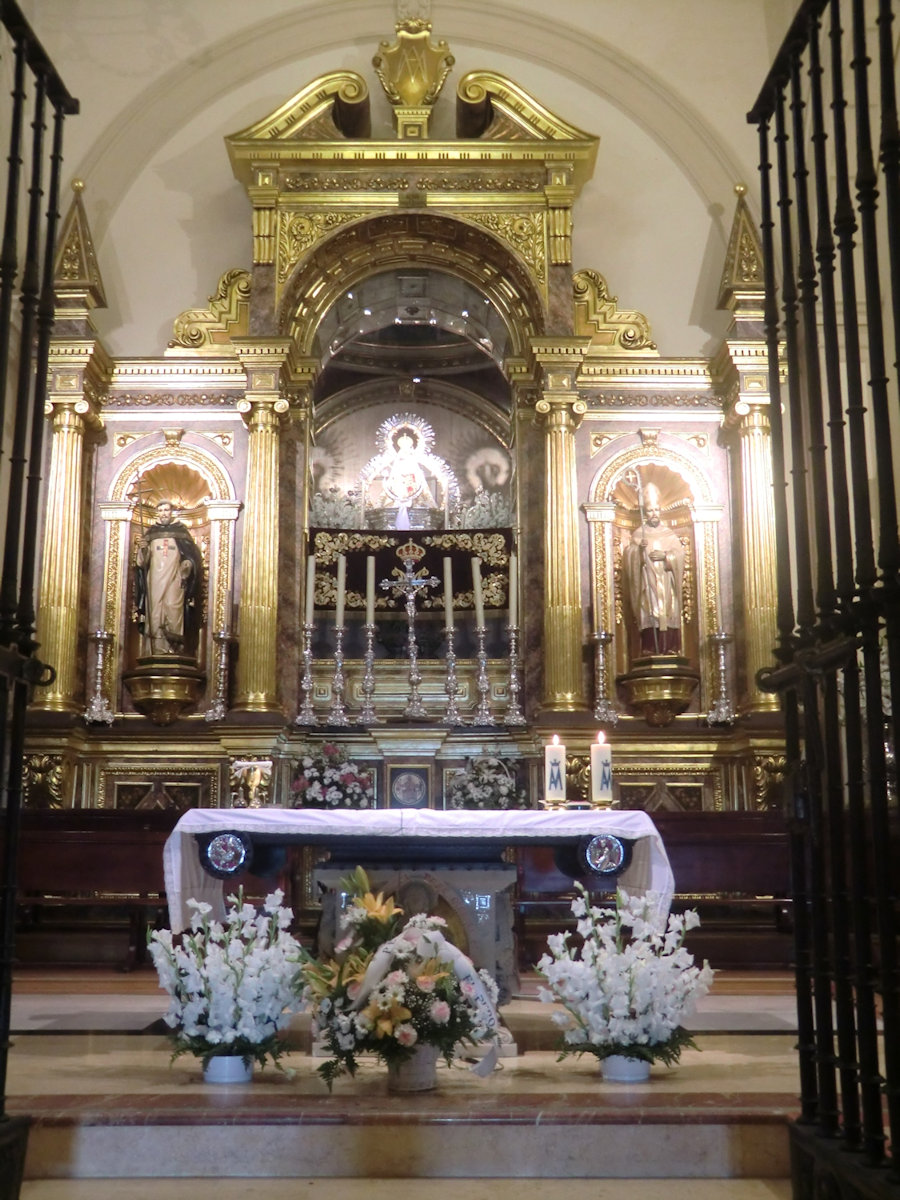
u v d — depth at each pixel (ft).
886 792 11.98
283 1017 17.26
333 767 35.94
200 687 38.42
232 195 42.50
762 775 36.14
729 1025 22.34
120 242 42.06
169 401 39.88
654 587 38.22
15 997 26.45
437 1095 15.99
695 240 42.45
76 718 36.63
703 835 31.83
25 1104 15.25
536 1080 17.11
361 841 20.86
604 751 23.76
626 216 42.70
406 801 37.83
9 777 14.08
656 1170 14.61
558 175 40.45
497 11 44.32
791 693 15.52
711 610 38.91
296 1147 14.70
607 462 39.83
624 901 18.52
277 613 38.24
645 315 41.86
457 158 40.19
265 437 38.60
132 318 41.55
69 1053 19.27
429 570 41.81
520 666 39.52
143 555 38.42
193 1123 14.74
